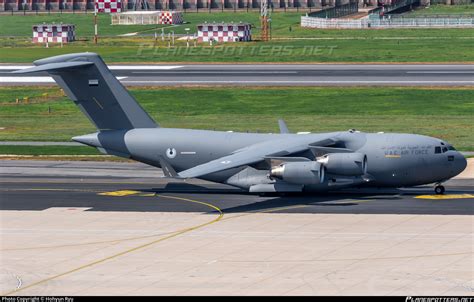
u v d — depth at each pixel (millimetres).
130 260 179875
